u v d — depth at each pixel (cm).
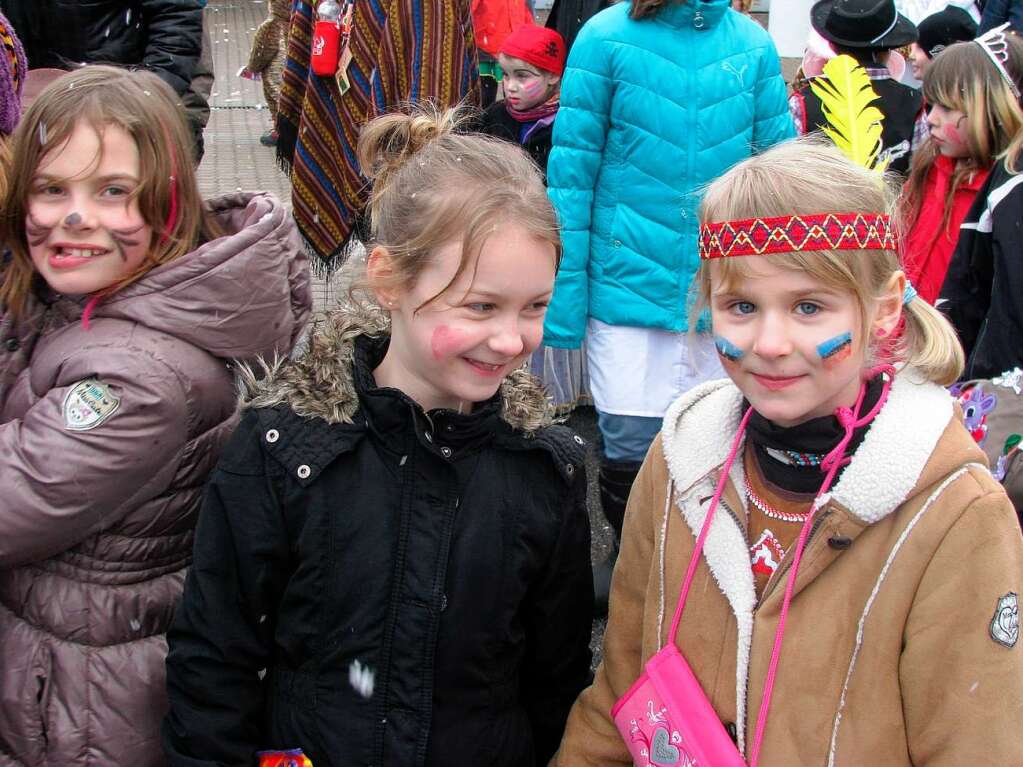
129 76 177
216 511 155
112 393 164
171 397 167
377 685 154
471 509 156
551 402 169
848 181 133
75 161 167
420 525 154
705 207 142
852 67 174
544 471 162
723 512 147
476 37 606
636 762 148
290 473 151
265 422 154
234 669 157
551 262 147
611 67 299
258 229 176
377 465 154
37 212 169
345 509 153
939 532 130
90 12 380
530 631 171
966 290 285
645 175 302
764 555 145
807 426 138
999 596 127
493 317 145
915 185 335
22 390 176
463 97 395
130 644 174
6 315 182
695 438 152
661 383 314
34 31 381
